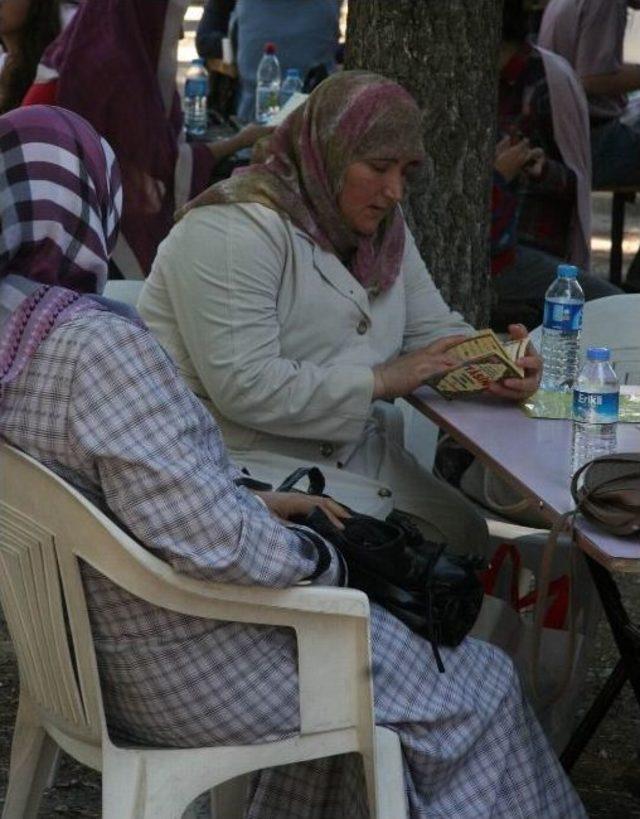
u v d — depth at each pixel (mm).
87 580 3068
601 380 3771
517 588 4492
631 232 13031
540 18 10328
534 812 3406
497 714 3422
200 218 4414
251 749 3154
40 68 7109
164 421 2980
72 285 3209
